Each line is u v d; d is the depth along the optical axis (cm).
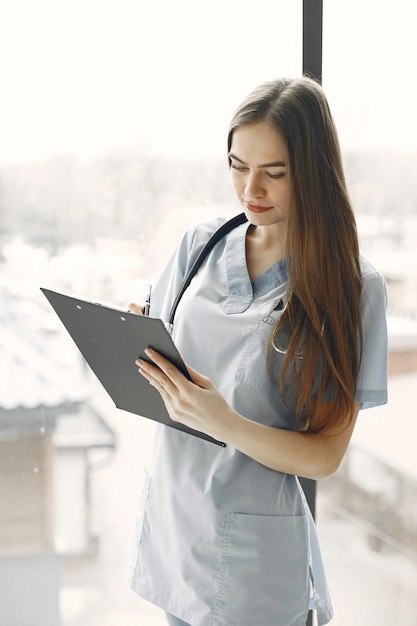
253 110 121
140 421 183
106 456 182
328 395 130
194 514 131
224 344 131
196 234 145
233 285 135
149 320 105
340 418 127
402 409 198
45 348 176
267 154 120
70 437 180
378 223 191
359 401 131
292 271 125
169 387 115
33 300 174
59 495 181
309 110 121
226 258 137
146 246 178
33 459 179
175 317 139
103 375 127
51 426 178
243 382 128
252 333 129
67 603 185
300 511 133
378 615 202
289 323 127
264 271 134
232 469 129
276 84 124
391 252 192
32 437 178
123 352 117
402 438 198
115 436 182
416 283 194
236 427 119
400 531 200
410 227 192
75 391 179
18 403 176
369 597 201
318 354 126
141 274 178
